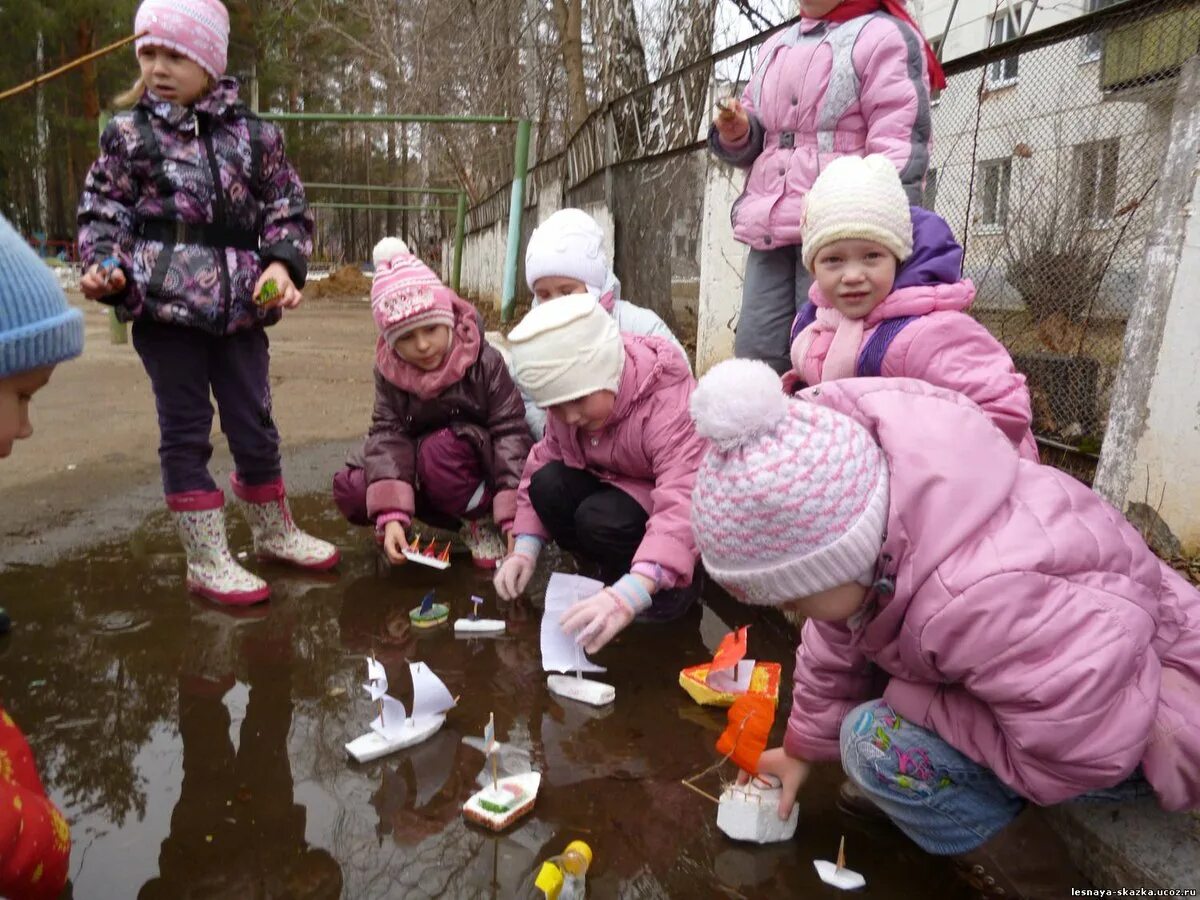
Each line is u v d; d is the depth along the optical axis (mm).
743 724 1777
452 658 2508
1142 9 3049
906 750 1575
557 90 15219
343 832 1768
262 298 2727
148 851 1711
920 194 2844
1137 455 2656
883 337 2188
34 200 28453
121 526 3455
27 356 1349
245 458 3008
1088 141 3488
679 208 6273
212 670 2414
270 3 21297
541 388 2420
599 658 2508
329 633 2646
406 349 2951
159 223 2689
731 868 1682
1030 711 1397
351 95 24750
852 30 2924
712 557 1477
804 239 2271
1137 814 1643
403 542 3014
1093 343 3537
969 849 1629
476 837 1756
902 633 1475
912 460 1460
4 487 3900
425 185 23000
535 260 3070
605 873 1662
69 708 2221
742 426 1396
